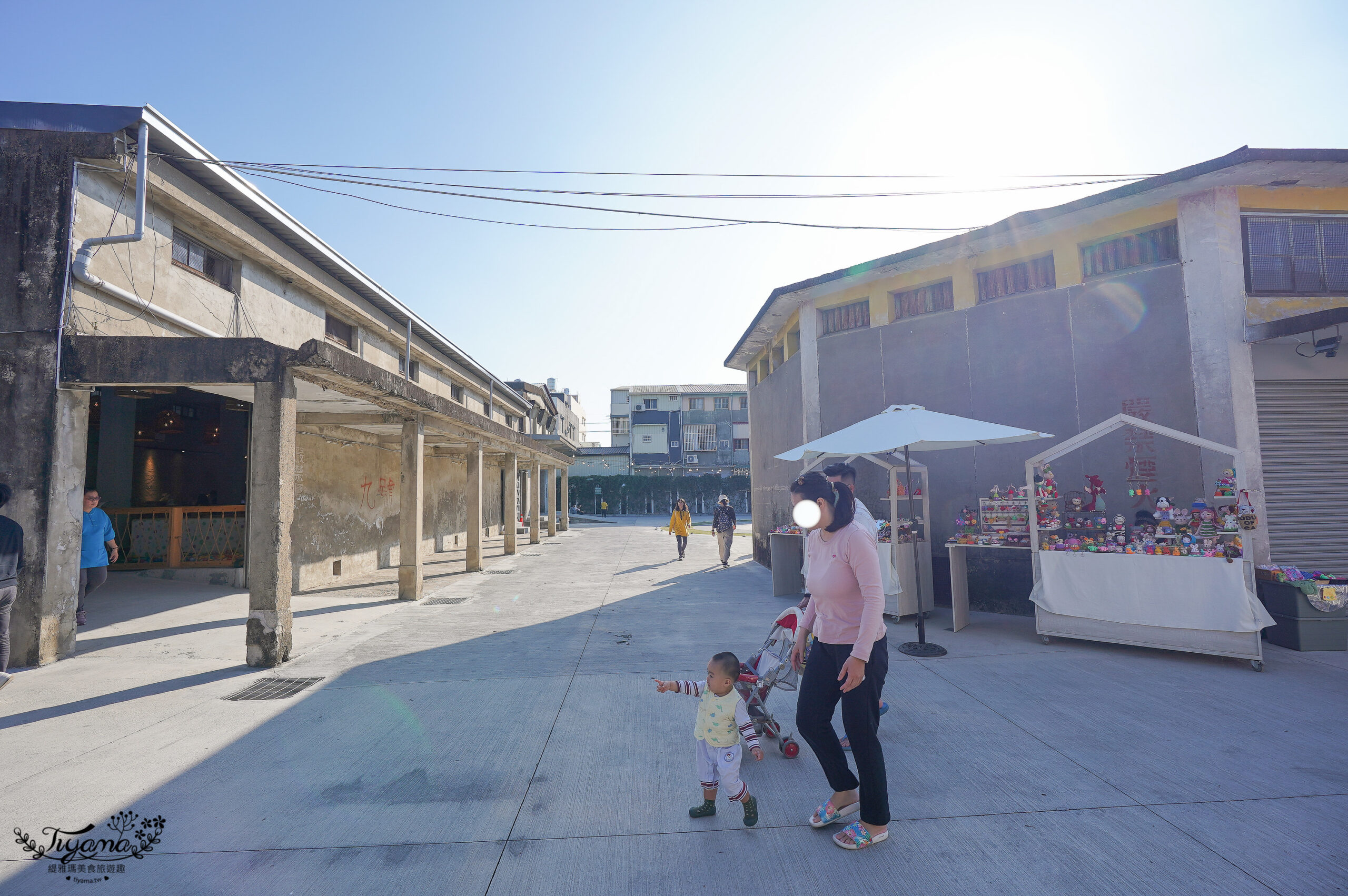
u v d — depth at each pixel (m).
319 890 2.66
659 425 49.41
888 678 5.48
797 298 11.08
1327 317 6.33
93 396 12.38
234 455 15.92
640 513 43.25
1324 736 4.05
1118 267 8.06
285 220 9.95
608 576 12.73
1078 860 2.78
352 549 13.23
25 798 3.51
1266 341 7.19
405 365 16.11
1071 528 6.97
